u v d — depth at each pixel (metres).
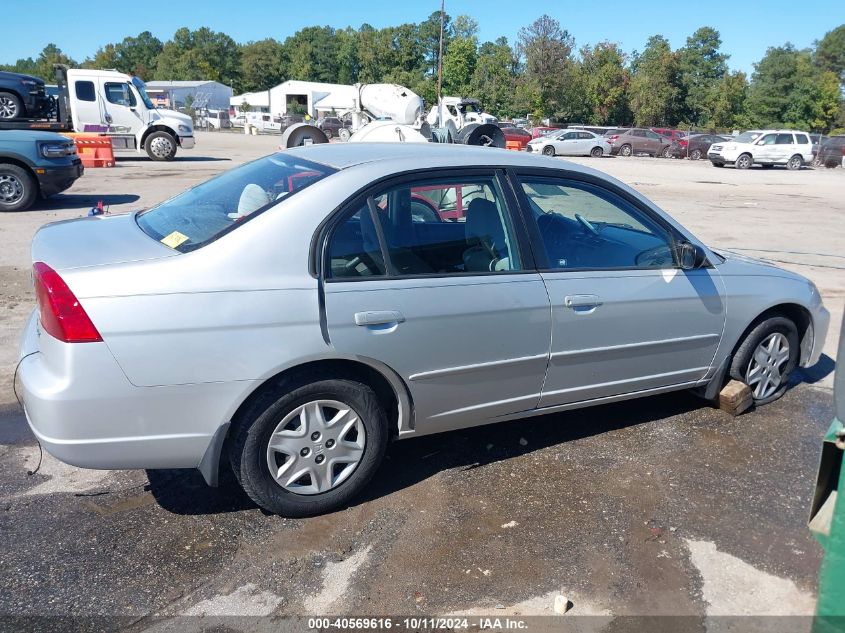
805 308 4.63
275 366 2.98
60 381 2.78
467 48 60.31
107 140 19.48
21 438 4.04
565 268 3.72
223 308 2.90
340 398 3.21
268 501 3.16
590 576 2.94
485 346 3.46
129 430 2.88
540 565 3.00
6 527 3.17
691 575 2.96
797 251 10.48
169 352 2.85
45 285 2.79
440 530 3.23
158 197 13.54
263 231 3.03
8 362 5.14
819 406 4.75
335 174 3.27
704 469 3.84
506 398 3.66
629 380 4.04
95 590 2.78
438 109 19.66
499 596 2.80
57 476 3.63
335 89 54.25
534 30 60.00
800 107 70.25
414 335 3.25
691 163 34.06
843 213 15.33
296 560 2.99
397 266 3.28
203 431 2.98
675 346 4.11
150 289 2.83
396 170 3.36
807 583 2.93
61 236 3.29
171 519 3.27
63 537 3.11
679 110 67.94
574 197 3.89
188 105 68.31
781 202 17.19
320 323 3.04
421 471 3.76
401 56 83.19
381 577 2.90
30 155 11.38
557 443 4.11
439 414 3.50
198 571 2.91
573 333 3.71
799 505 3.51
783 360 4.71
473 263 3.48
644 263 4.01
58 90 20.45
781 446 4.13
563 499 3.51
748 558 3.08
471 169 3.56
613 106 65.00
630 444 4.12
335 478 3.31
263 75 105.50
